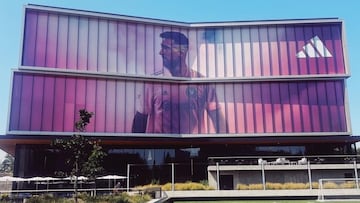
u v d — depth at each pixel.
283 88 48.41
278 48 49.69
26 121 41.66
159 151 46.31
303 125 47.12
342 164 39.62
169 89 48.16
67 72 44.31
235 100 48.12
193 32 50.59
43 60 43.88
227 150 47.41
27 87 42.72
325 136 46.69
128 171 40.88
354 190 34.38
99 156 20.11
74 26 46.16
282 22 50.19
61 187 39.09
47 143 42.16
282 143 47.81
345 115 47.66
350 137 46.53
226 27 50.53
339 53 49.66
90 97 44.75
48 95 43.25
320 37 50.06
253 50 49.69
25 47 43.69
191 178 42.25
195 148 47.16
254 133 46.91
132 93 46.53
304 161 40.19
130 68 47.06
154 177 43.59
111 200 19.44
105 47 46.75
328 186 36.28
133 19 48.53
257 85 48.59
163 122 46.66
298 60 49.31
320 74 48.69
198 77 48.88
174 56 49.19
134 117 45.81
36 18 44.94
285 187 36.97
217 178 39.09
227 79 48.66
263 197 34.69
